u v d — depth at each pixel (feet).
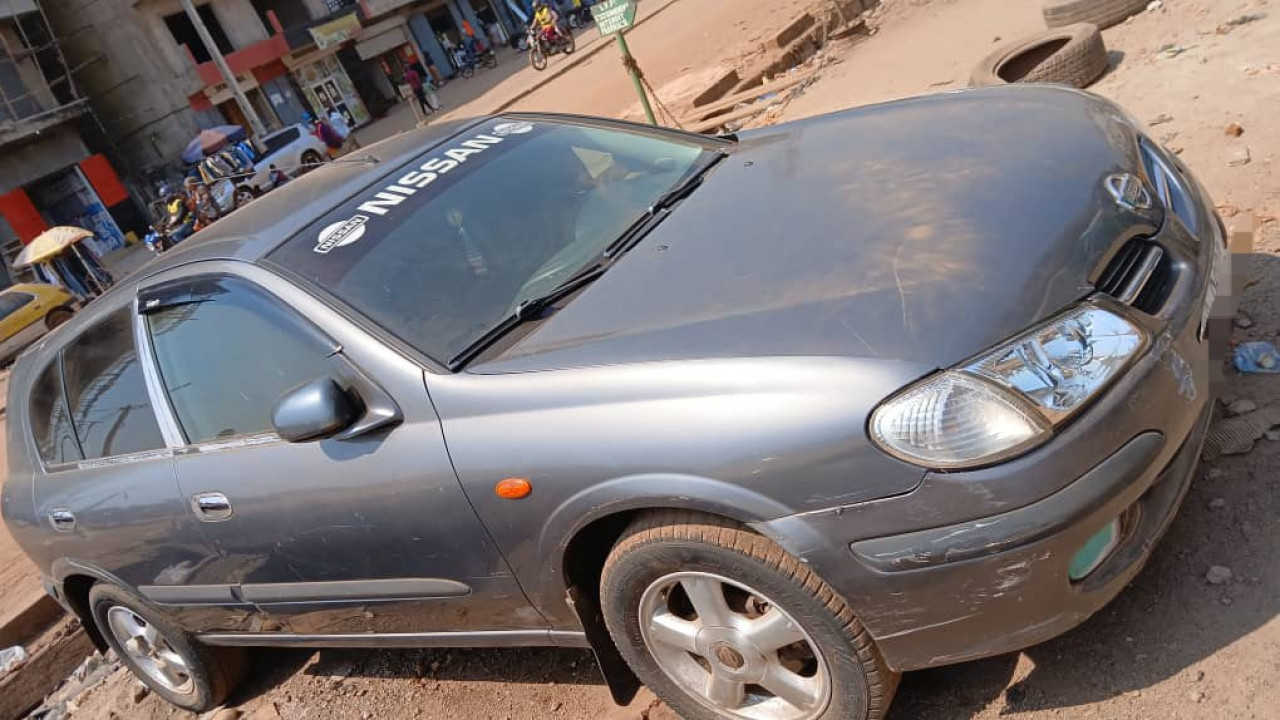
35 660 15.88
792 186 9.38
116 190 100.12
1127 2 23.18
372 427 8.26
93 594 12.39
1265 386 9.47
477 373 8.00
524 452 7.54
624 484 7.11
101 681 15.29
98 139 102.78
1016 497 6.11
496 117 12.57
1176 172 8.99
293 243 9.69
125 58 106.52
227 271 9.64
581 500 7.37
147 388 10.44
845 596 6.66
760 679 7.66
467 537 8.23
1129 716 7.04
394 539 8.61
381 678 11.72
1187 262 7.68
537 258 9.60
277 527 9.22
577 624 8.50
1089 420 6.28
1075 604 6.59
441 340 8.54
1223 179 13.73
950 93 11.16
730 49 47.03
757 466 6.58
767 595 7.06
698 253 8.60
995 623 6.57
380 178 10.67
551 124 12.23
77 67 104.78
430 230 9.78
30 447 12.19
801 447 6.46
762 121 28.76
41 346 12.56
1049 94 10.13
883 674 7.04
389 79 139.85
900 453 6.24
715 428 6.72
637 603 7.91
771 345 6.89
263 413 9.27
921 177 8.57
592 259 9.43
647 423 6.99
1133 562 6.83
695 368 6.98
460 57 143.64
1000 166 8.39
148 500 10.27
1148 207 7.88
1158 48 20.39
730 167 10.76
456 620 9.23
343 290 9.04
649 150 11.76
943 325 6.55
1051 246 7.14
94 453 11.12
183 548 10.27
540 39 88.58
